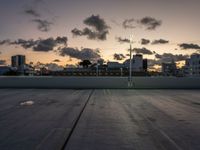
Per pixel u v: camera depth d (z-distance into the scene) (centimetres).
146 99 2077
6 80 3638
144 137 820
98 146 715
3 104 1697
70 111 1375
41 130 908
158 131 908
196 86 3616
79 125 998
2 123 1038
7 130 909
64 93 2659
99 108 1502
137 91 3064
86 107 1545
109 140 778
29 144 730
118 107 1555
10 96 2291
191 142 765
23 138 796
